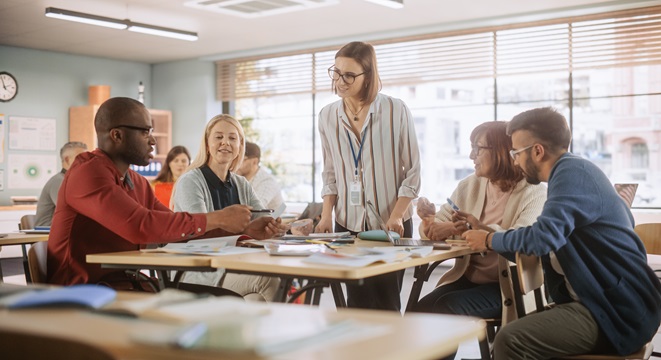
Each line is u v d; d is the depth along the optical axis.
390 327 1.16
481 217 3.09
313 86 9.54
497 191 3.05
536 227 2.24
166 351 1.00
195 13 7.63
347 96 3.13
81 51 9.81
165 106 10.77
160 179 6.15
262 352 0.97
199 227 2.56
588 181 2.27
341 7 7.34
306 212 5.55
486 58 8.26
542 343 2.20
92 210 2.54
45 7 7.36
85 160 2.69
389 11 7.54
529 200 2.91
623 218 2.30
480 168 2.98
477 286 2.99
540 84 8.23
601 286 2.24
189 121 10.51
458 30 8.35
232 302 1.30
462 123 8.80
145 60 10.58
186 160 6.14
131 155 2.75
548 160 2.43
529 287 2.38
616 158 8.27
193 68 10.45
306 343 1.03
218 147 3.39
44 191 5.17
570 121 8.09
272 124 10.11
